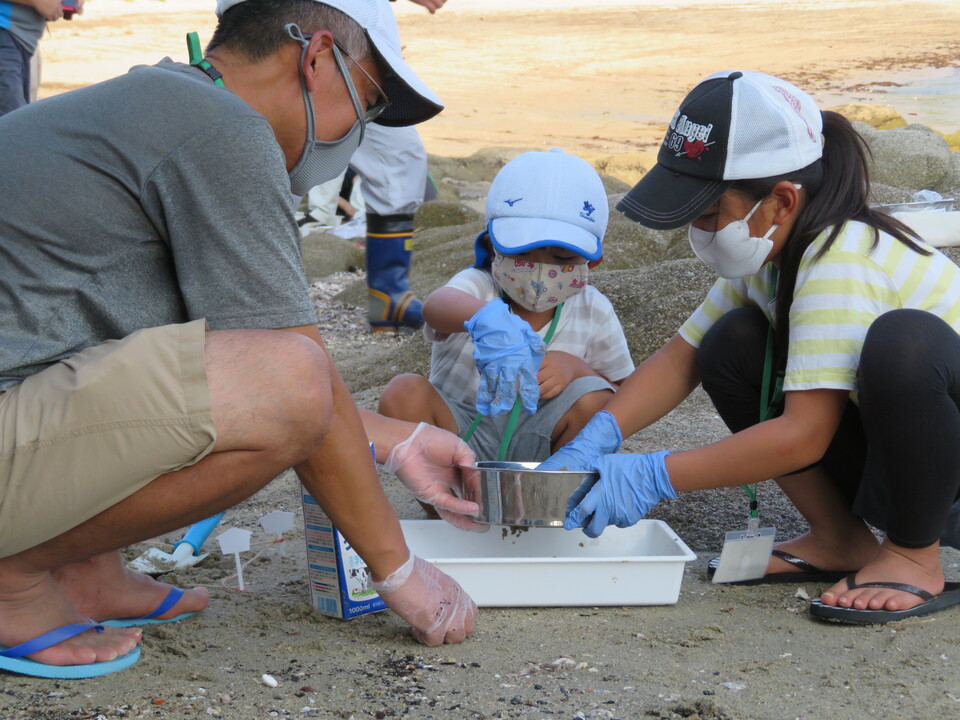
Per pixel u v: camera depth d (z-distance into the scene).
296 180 1.82
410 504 2.71
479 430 2.49
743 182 1.93
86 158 1.56
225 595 2.08
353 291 6.51
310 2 1.69
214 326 1.59
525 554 2.23
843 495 2.19
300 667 1.70
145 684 1.62
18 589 1.62
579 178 2.38
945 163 7.57
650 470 1.98
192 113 1.58
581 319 2.55
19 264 1.55
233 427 1.51
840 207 1.98
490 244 2.57
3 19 4.43
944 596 1.97
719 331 2.19
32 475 1.49
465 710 1.54
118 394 1.48
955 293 1.97
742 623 1.93
